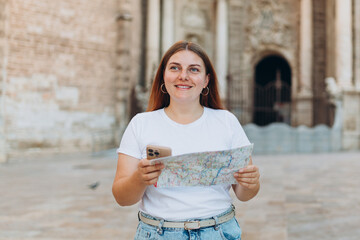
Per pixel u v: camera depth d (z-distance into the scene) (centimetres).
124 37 2009
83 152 1862
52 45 1808
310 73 2547
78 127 1867
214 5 2514
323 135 2122
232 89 2270
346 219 625
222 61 2450
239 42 2538
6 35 1645
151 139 205
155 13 2266
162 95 225
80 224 596
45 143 1761
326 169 1298
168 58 213
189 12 2462
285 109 2678
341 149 2197
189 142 204
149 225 201
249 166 194
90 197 817
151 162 180
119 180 200
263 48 2594
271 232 549
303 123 2519
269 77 3008
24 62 1727
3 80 1620
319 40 2628
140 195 196
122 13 2009
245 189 211
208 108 222
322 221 613
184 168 187
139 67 2252
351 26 2402
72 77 1864
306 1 2547
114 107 2000
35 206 725
